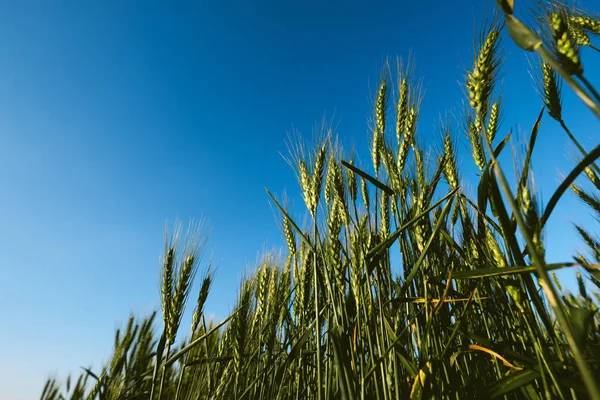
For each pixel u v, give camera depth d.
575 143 0.29
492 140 0.36
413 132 0.41
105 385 0.57
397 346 0.32
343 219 0.38
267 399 0.45
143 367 0.59
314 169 0.38
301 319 0.45
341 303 0.35
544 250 0.21
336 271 0.35
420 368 0.29
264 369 0.45
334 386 0.39
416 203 0.39
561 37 0.22
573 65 0.22
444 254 0.39
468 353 0.36
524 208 0.22
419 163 0.43
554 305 0.16
